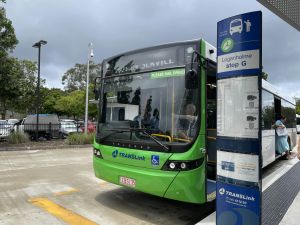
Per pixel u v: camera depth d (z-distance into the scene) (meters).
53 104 47.31
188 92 5.19
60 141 19.47
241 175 3.67
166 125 5.28
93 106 40.66
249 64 3.56
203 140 5.10
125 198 6.65
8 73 15.84
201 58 5.16
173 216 5.60
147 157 5.26
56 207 5.95
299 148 4.09
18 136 17.64
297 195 6.68
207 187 5.66
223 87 3.83
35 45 19.77
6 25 15.70
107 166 5.91
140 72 5.90
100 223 5.14
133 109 5.84
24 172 9.49
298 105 65.12
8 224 4.99
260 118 3.52
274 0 2.97
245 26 3.58
